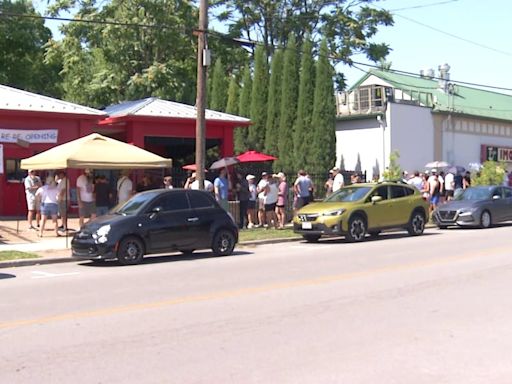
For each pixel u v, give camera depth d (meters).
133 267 14.34
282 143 34.34
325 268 13.60
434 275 12.37
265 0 46.72
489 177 33.78
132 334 7.91
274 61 35.69
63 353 7.07
